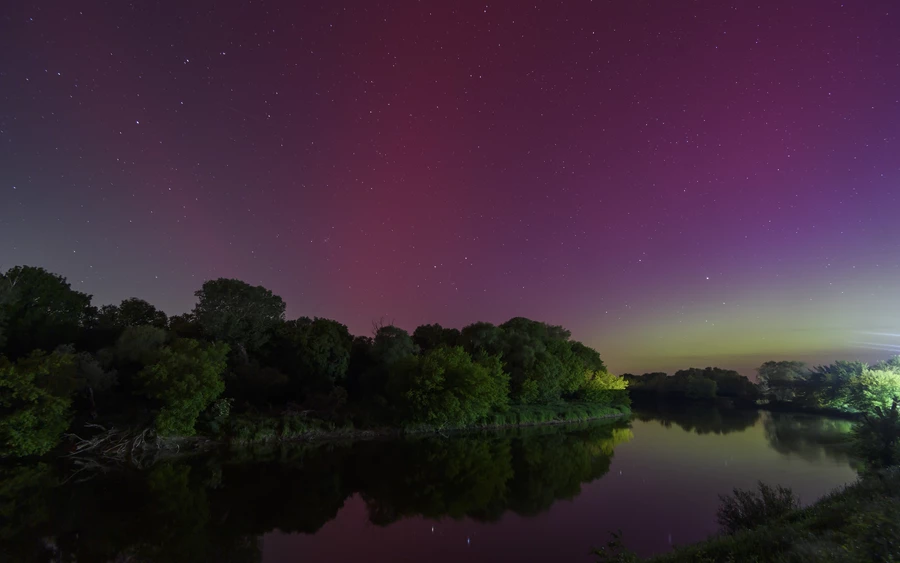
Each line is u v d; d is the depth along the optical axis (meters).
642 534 19.39
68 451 37.47
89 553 18.16
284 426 46.03
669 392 128.00
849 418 65.00
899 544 7.98
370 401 56.66
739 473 30.23
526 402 70.31
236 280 59.44
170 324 66.88
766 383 114.81
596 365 90.62
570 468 32.97
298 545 18.97
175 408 38.28
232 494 26.48
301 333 58.94
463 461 35.69
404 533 20.14
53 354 36.19
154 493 26.67
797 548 9.14
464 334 76.88
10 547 18.72
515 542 18.94
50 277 54.59
